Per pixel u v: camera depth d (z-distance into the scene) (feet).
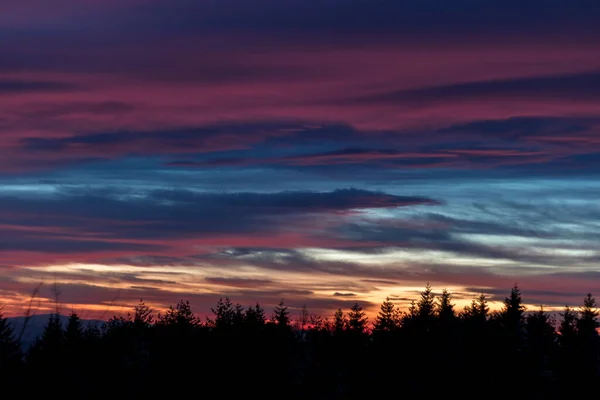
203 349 175.94
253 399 178.40
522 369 195.21
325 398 192.95
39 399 94.22
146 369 160.25
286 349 190.08
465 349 196.95
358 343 201.16
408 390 195.00
